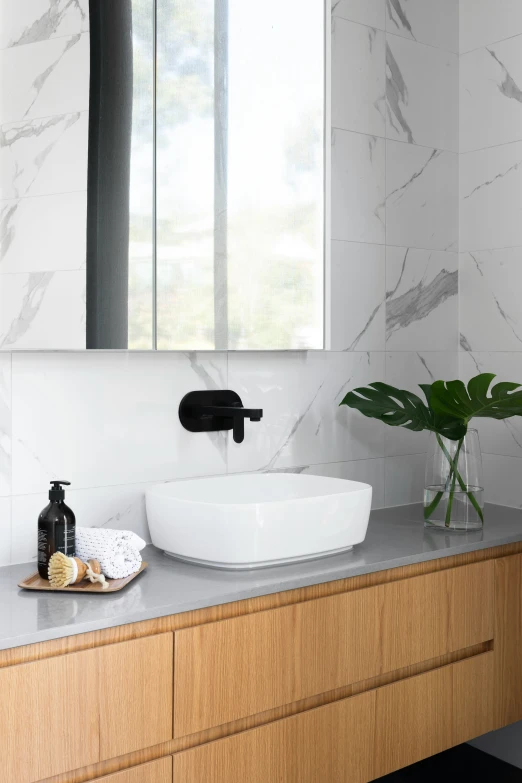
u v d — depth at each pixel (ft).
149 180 6.41
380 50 7.97
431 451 7.23
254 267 7.07
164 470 6.66
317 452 7.66
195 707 5.09
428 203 8.39
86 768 4.74
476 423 8.54
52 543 5.36
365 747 6.00
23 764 4.45
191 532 5.72
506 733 8.36
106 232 6.17
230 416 6.62
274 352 7.32
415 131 8.26
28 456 5.92
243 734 5.34
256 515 5.54
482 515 7.14
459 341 8.69
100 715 4.71
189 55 6.63
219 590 5.26
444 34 8.49
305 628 5.59
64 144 5.94
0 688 4.35
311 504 5.78
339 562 5.98
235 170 6.93
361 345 7.92
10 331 5.70
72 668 4.59
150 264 6.43
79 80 6.01
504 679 6.95
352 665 5.87
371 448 8.04
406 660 6.20
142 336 6.39
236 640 5.25
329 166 7.54
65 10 5.92
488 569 6.77
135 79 6.32
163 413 6.63
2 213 5.64
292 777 5.59
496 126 8.24
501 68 8.17
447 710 6.54
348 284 7.78
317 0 7.43
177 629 5.05
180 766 5.05
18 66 5.71
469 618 6.64
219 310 6.85
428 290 8.42
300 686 5.58
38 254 5.82
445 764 8.38
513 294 8.13
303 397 7.54
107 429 6.32
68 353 6.09
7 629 4.52
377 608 6.00
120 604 4.97
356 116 7.79
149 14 6.39
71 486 6.15
